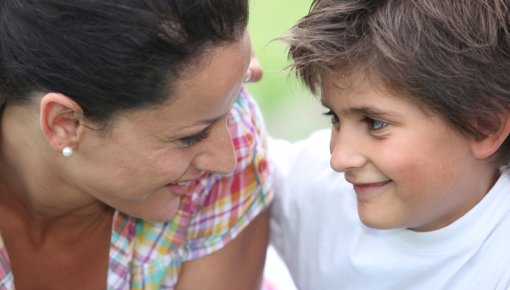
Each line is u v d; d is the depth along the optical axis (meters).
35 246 2.54
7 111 2.19
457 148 2.31
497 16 2.28
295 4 6.36
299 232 2.89
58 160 2.21
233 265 2.74
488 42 2.27
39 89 2.06
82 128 2.08
